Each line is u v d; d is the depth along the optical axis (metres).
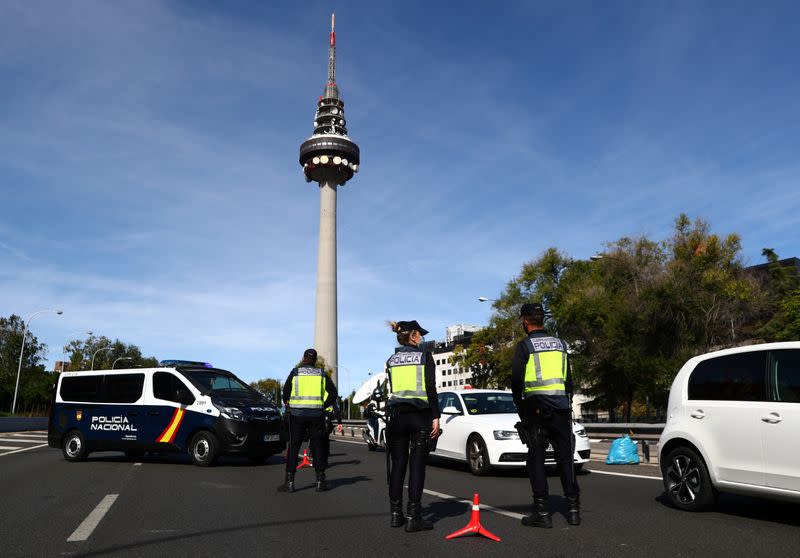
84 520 6.63
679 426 7.06
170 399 13.38
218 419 12.59
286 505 7.62
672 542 5.36
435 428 6.11
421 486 6.01
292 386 9.01
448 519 6.56
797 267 54.47
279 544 5.44
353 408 91.38
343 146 104.94
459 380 120.44
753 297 34.81
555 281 48.72
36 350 97.38
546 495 6.07
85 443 14.18
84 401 14.41
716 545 5.25
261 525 6.30
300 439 8.96
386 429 6.21
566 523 6.23
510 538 5.57
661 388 37.75
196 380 13.41
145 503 7.79
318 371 9.09
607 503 7.49
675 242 36.78
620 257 41.16
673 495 7.12
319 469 8.98
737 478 6.36
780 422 6.02
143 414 13.58
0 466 13.01
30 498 8.27
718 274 34.16
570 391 6.18
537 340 6.22
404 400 6.05
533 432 6.12
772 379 6.26
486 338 50.78
